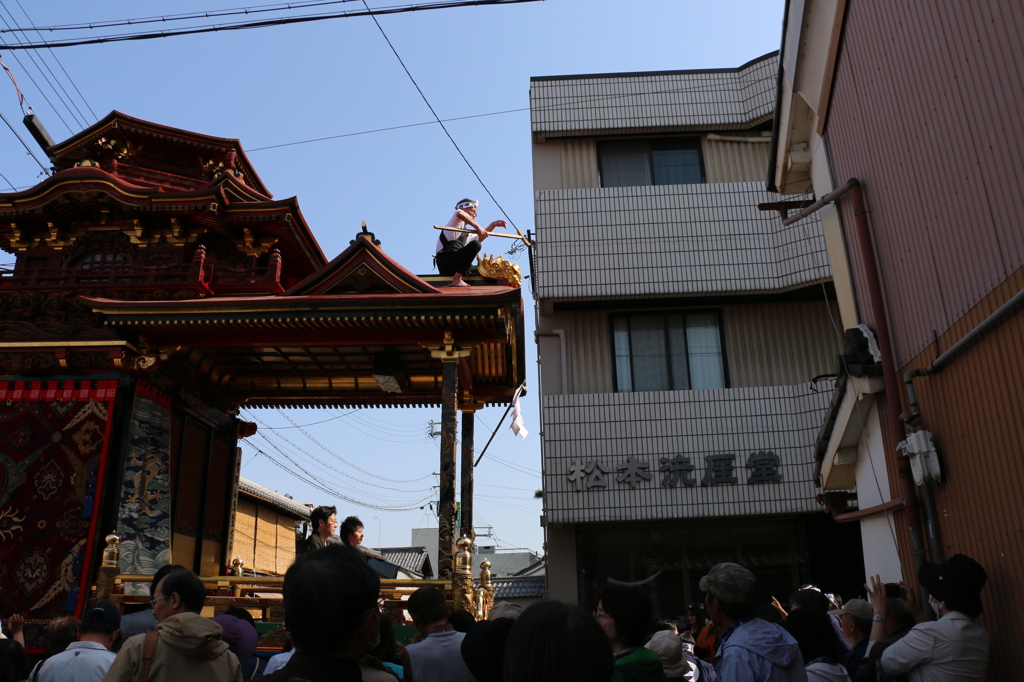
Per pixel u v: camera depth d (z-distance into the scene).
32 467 10.60
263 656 6.87
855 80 6.77
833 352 14.97
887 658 4.42
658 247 15.06
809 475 13.73
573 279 14.97
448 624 4.55
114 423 10.72
